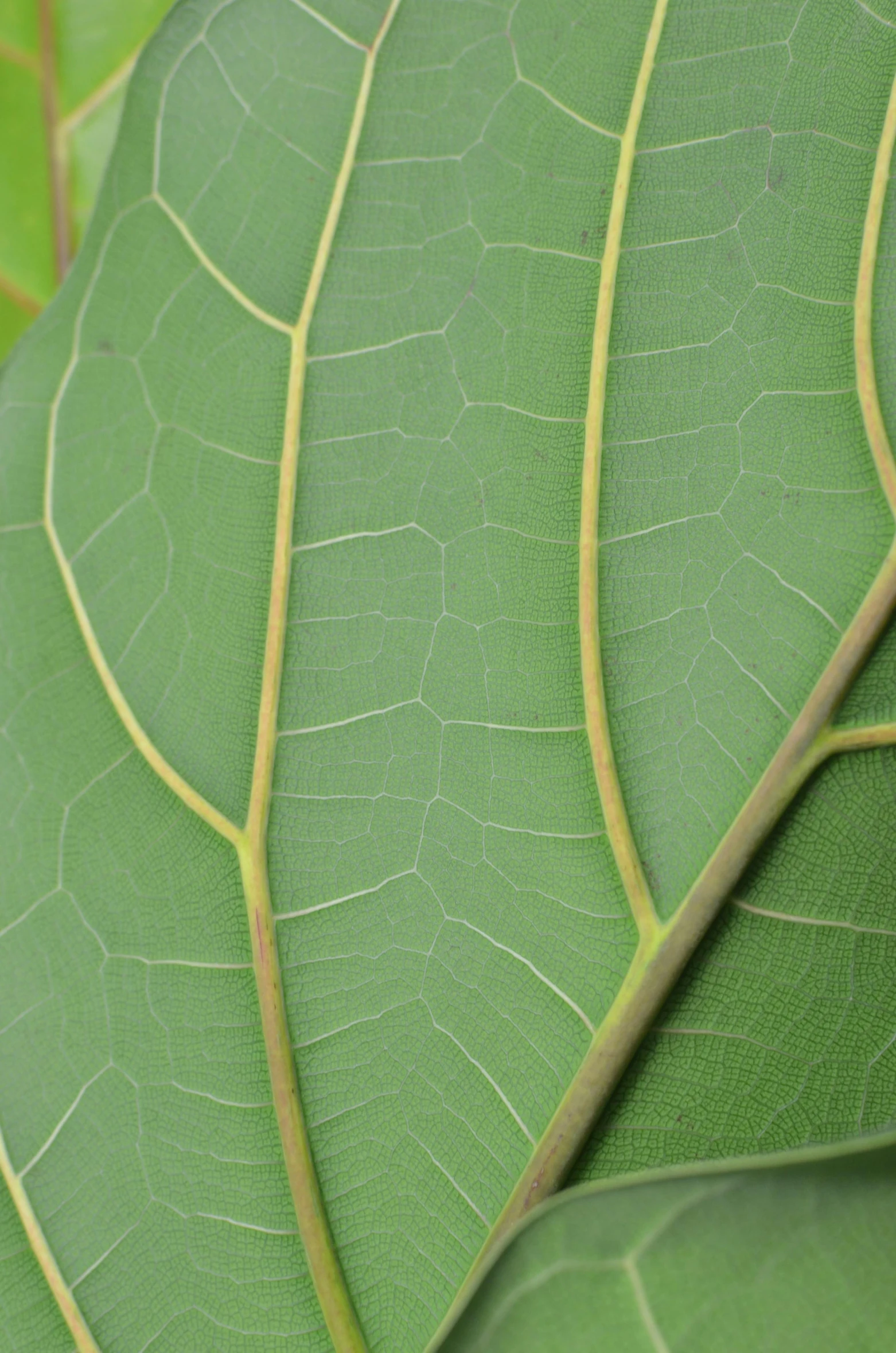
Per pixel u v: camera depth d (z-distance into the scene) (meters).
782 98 0.41
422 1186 0.41
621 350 0.41
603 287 0.41
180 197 0.42
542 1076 0.41
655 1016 0.41
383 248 0.42
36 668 0.42
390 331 0.42
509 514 0.41
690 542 0.41
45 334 0.42
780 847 0.41
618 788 0.41
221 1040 0.42
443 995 0.41
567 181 0.41
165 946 0.42
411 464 0.42
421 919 0.41
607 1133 0.41
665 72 0.41
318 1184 0.41
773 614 0.41
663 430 0.41
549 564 0.41
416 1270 0.41
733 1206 0.39
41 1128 0.42
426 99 0.41
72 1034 0.42
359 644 0.42
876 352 0.41
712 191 0.41
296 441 0.42
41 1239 0.42
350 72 0.42
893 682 0.41
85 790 0.42
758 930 0.41
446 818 0.41
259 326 0.42
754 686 0.41
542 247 0.41
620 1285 0.39
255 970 0.42
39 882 0.42
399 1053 0.41
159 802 0.42
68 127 0.47
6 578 0.42
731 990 0.41
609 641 0.41
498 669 0.41
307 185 0.42
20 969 0.42
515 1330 0.39
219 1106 0.42
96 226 0.42
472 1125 0.41
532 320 0.41
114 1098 0.42
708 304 0.41
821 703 0.41
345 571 0.42
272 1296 0.41
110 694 0.42
